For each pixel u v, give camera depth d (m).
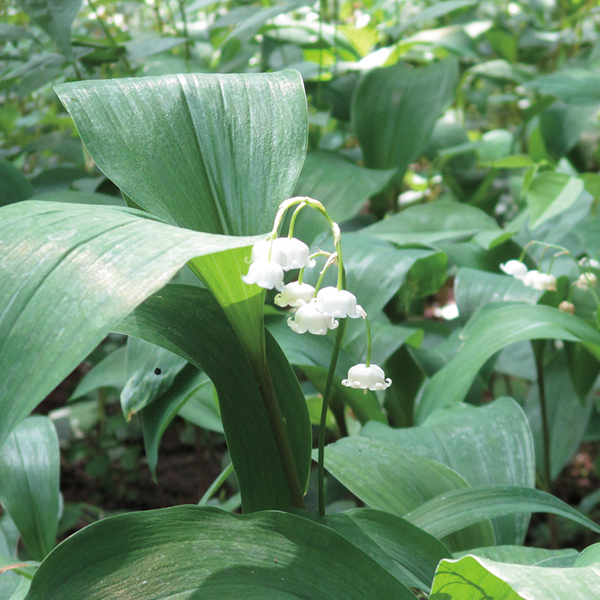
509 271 0.29
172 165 0.17
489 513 0.19
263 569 0.16
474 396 0.29
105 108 0.17
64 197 0.33
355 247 0.29
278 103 0.18
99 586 0.16
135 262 0.14
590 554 0.17
